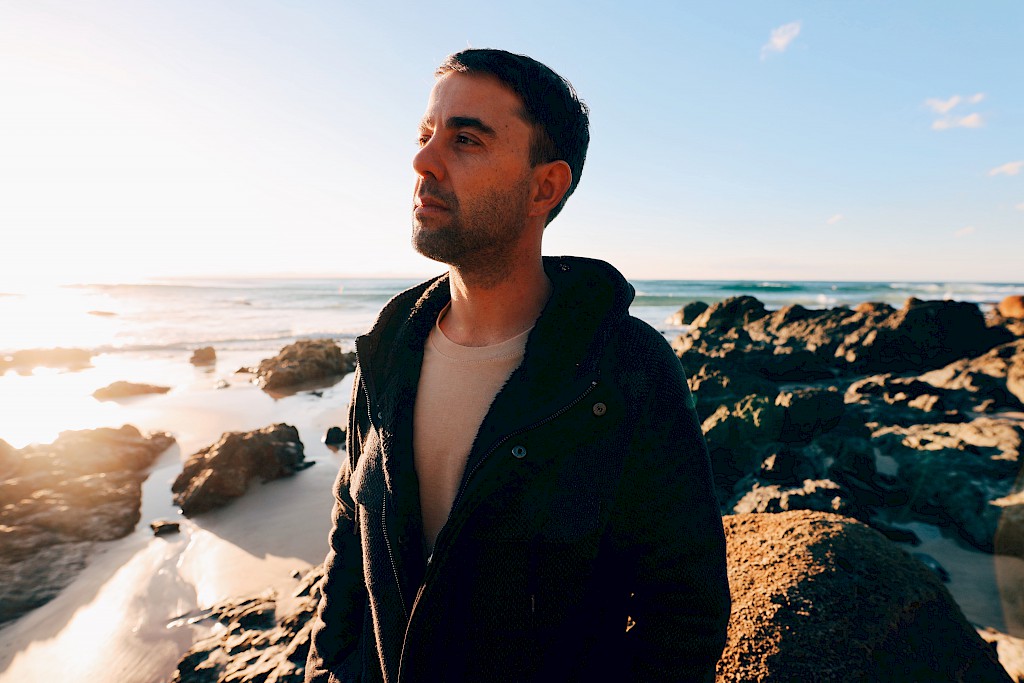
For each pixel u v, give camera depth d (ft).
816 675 6.19
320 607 4.65
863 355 45.83
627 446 3.21
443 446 3.60
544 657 3.23
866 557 7.65
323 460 24.75
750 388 29.40
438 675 3.19
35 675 11.22
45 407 34.88
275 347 65.87
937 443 21.63
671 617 3.41
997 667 6.82
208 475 20.36
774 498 18.57
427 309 4.14
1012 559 9.23
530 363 3.36
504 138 3.37
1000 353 35.58
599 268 3.72
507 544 3.13
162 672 11.18
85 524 17.49
